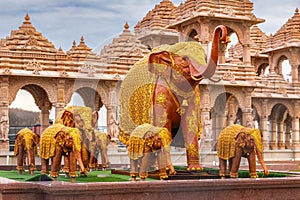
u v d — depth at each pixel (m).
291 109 44.94
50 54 33.69
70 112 16.02
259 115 44.00
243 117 39.59
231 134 13.45
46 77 33.31
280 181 12.67
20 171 17.22
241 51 51.28
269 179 12.60
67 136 13.36
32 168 17.03
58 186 10.89
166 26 30.48
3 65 32.12
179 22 38.25
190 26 38.38
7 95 32.38
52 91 33.75
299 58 46.19
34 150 17.23
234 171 13.44
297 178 12.94
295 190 12.86
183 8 38.78
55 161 13.61
